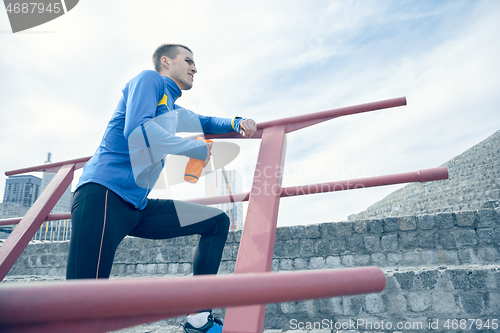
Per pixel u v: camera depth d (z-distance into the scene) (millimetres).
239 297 322
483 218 2898
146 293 296
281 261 3236
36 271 4176
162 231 1174
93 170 948
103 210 904
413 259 2965
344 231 3209
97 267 861
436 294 2381
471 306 2297
